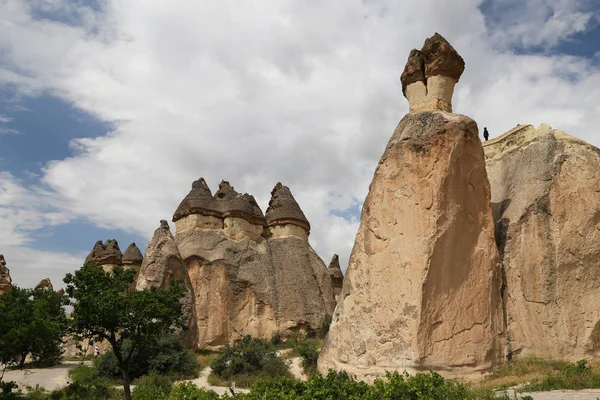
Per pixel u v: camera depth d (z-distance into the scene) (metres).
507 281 21.16
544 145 23.62
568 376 16.42
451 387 12.98
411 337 18.62
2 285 45.47
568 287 20.41
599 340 19.77
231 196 44.81
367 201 22.27
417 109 22.48
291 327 38.91
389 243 20.55
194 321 32.97
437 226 19.55
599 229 20.77
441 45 22.31
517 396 14.46
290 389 12.91
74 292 17.58
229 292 39.22
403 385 12.18
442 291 19.20
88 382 22.70
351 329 20.70
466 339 19.03
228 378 23.97
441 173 20.02
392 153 21.58
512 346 20.23
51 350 22.55
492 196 24.97
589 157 21.94
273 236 44.72
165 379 23.47
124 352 24.98
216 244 40.66
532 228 21.55
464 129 20.56
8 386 19.34
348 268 22.28
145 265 33.78
